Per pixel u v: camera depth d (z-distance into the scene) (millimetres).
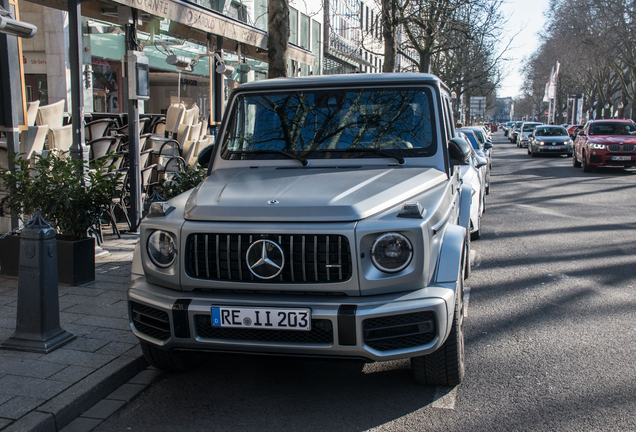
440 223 3479
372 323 3184
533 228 9867
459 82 33562
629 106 69000
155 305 3412
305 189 3600
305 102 4562
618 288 6156
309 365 4273
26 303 4199
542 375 3988
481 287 6289
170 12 7652
